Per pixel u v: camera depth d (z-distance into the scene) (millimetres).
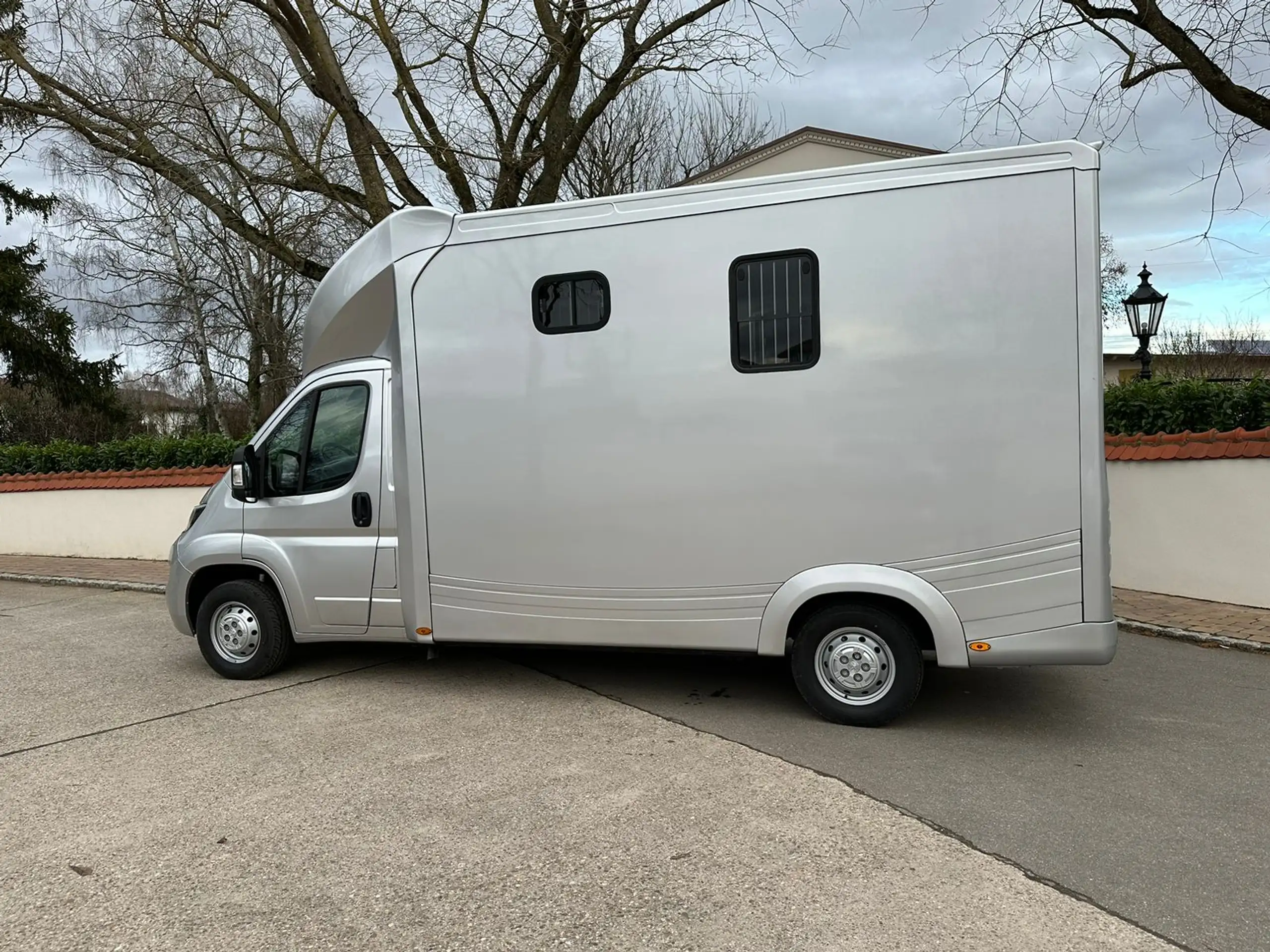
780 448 4410
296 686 5555
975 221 4133
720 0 9336
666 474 4594
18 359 22719
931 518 4230
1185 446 7277
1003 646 4191
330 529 5363
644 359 4598
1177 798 3709
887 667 4480
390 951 2678
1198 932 2730
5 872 3197
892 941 2686
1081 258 4023
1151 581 7578
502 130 10961
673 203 4539
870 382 4266
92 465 11945
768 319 4402
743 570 4520
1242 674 5508
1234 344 25250
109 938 2762
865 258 4254
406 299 5000
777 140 15039
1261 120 7504
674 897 2947
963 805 3646
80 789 3959
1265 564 6762
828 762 4125
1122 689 5246
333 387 5410
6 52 9250
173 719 4934
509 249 4824
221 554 5594
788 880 3047
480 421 4906
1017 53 8219
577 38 9406
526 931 2768
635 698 5191
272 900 2971
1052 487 4082
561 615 4859
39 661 6414
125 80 9562
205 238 19375
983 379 4137
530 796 3783
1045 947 2650
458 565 5016
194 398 26578
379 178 9820
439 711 4996
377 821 3562
